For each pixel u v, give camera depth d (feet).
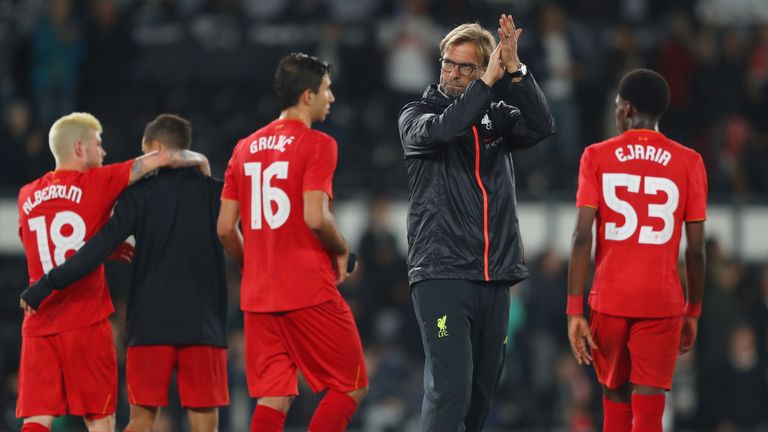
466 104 75.46
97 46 206.80
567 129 204.23
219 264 85.92
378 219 180.65
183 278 84.69
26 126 197.57
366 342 173.06
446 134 75.66
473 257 79.00
